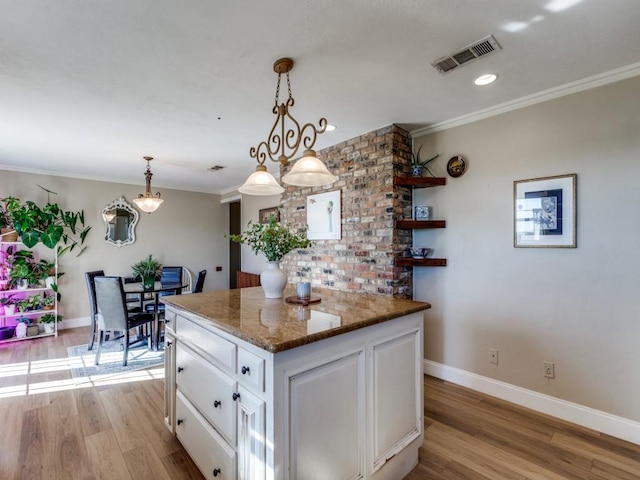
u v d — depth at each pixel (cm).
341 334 143
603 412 216
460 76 215
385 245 302
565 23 162
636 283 204
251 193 228
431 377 304
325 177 207
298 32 168
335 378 143
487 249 270
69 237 496
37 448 199
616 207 211
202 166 459
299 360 129
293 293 246
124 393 275
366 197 320
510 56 191
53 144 354
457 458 191
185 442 190
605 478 174
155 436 212
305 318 158
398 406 176
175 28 164
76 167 459
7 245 445
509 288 257
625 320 208
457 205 288
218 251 669
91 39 172
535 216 244
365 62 197
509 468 182
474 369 278
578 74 212
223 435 152
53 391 278
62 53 184
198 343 174
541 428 221
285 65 197
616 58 194
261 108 262
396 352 176
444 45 181
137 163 439
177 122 291
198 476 175
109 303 338
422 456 193
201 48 181
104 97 241
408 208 314
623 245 208
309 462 133
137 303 512
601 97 215
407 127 307
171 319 209
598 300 217
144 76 211
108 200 535
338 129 312
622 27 165
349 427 150
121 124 296
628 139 206
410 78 217
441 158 300
